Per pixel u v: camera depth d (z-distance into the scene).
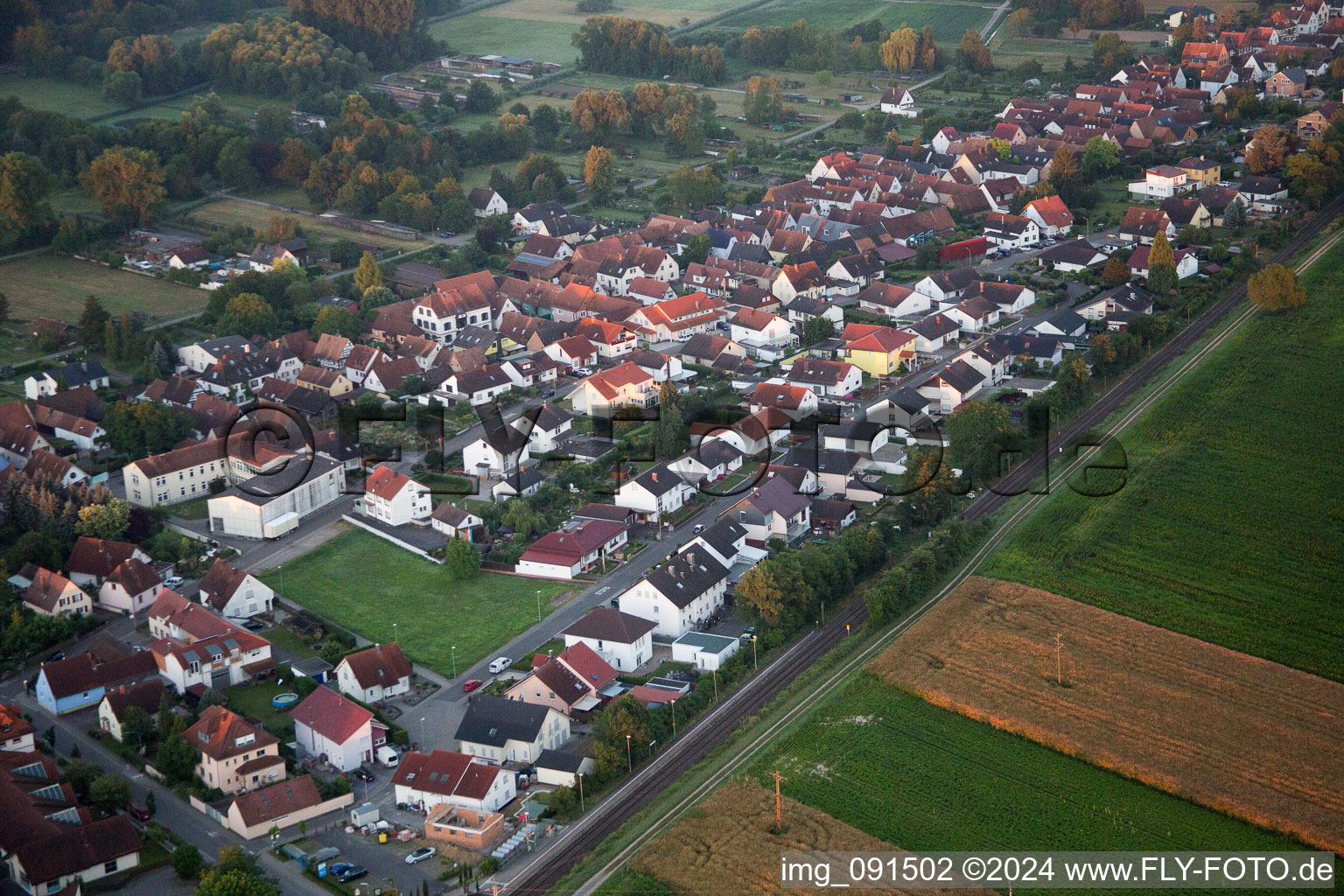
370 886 152.38
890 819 159.38
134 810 165.38
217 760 167.38
